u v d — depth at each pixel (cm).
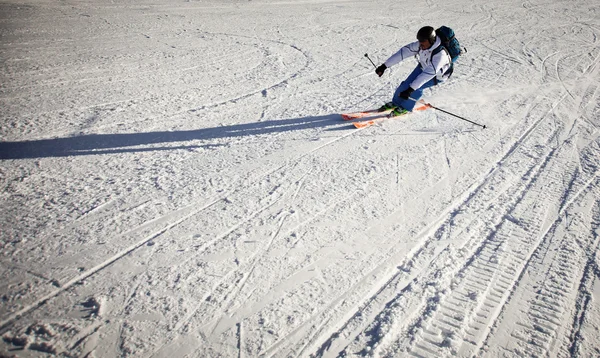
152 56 776
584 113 571
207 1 1302
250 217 341
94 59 742
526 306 262
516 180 404
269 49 849
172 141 471
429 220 344
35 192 364
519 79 700
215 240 313
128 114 538
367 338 238
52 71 672
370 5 1309
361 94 631
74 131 485
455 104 591
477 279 283
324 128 512
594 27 1098
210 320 246
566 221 344
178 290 266
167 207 350
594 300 268
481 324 249
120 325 239
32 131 478
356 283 277
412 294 269
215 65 744
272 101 597
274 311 254
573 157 450
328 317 251
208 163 425
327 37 954
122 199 359
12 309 245
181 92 618
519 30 1050
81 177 392
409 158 444
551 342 239
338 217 344
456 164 433
